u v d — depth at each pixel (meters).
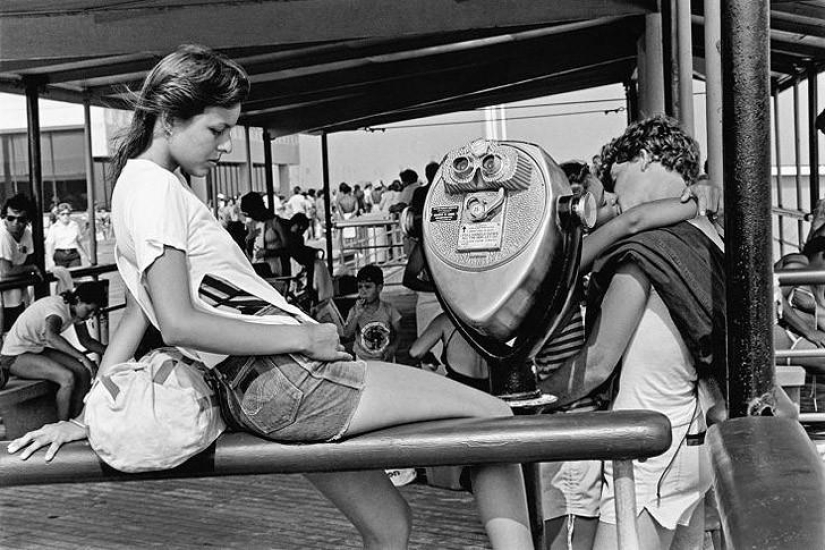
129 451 1.89
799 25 7.87
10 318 8.41
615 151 2.65
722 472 1.92
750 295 2.27
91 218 9.30
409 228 2.35
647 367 2.52
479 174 2.18
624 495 1.90
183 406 1.89
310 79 10.13
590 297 2.56
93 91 8.84
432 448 1.88
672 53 6.05
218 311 1.94
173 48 5.47
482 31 7.88
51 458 1.95
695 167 2.61
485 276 2.18
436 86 11.66
